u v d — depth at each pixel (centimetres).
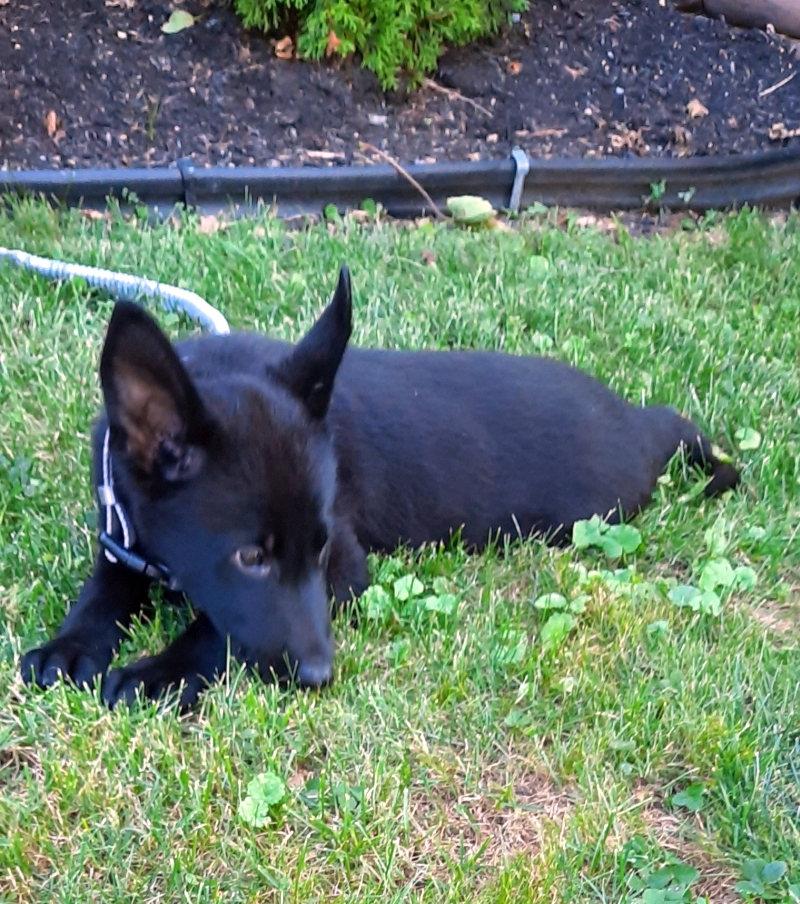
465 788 81
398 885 75
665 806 82
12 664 84
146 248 139
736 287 151
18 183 146
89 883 72
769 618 100
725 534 107
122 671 84
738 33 204
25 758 79
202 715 83
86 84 168
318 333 86
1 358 119
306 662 83
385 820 77
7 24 172
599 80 191
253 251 140
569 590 98
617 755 84
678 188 171
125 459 81
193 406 79
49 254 136
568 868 76
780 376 130
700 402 125
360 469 98
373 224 157
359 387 101
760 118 188
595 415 109
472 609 96
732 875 78
